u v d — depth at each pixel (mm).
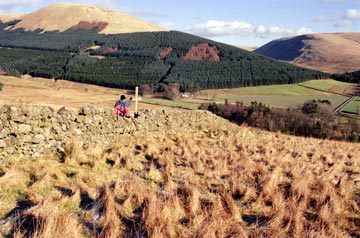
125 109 11789
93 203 5773
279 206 6039
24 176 6594
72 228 4742
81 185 6387
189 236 4914
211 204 6078
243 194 6781
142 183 6828
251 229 5348
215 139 14047
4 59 131375
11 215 5152
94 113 9969
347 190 7395
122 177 7383
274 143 14289
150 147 10219
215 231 5035
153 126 13094
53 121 8484
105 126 10414
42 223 4711
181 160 9445
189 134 14492
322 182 7484
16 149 7504
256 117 46250
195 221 5395
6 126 7332
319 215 5758
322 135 41719
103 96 74750
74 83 102125
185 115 15523
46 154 8211
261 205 6297
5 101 35844
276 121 44438
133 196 6176
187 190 6480
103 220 5176
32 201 5641
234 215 5656
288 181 7656
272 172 8000
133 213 5645
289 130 44156
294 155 11672
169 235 4883
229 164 9289
